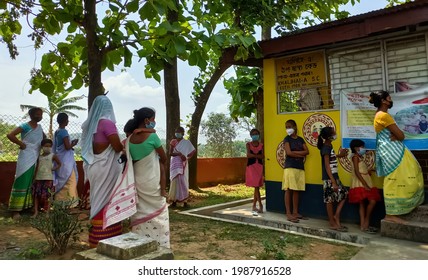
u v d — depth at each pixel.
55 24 5.06
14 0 5.11
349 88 5.72
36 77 5.61
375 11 4.96
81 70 5.78
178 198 7.07
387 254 3.84
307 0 9.19
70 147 6.20
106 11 5.51
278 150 6.34
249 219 5.95
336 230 5.06
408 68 5.18
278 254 3.80
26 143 5.91
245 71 10.16
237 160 12.27
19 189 5.79
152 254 2.79
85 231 4.85
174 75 9.22
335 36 5.30
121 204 3.56
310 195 5.93
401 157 4.59
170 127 9.16
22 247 4.13
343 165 5.60
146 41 5.19
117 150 3.81
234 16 8.81
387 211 4.68
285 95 6.43
